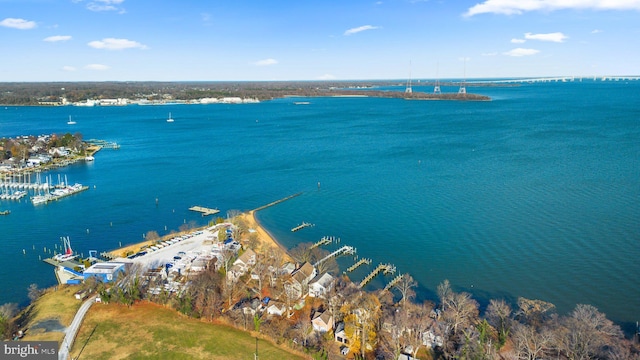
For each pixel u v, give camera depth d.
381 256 138.88
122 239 155.50
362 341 90.12
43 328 95.81
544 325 92.12
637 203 174.00
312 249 141.88
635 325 100.38
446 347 89.38
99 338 92.56
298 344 91.25
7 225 169.62
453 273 126.38
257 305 104.50
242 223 161.62
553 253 135.50
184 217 178.00
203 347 89.94
